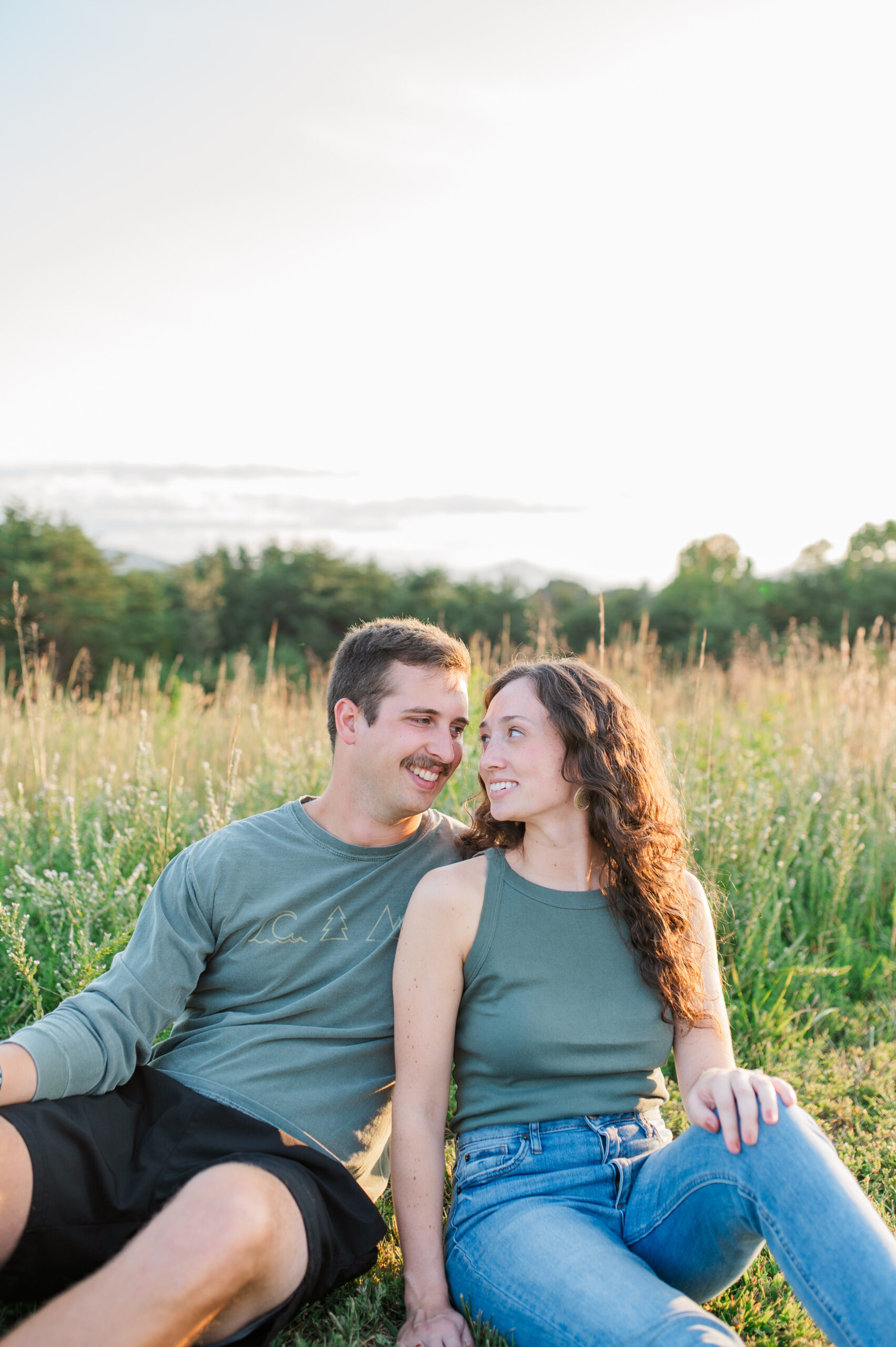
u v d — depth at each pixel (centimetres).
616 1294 161
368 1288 207
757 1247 181
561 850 212
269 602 4047
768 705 660
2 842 405
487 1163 196
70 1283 187
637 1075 205
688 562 3541
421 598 4159
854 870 442
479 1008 205
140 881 373
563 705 210
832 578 2933
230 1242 155
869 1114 299
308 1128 202
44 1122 182
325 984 214
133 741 586
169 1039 222
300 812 227
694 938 211
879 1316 148
